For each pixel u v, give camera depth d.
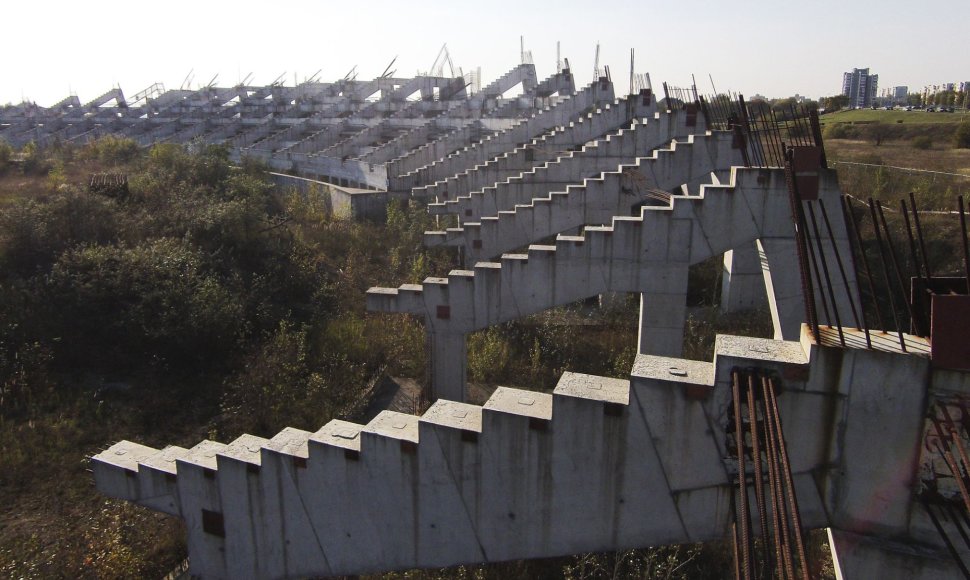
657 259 15.66
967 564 6.81
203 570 10.66
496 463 8.75
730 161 20.42
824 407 7.15
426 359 17.33
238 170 35.25
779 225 14.84
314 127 56.31
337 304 22.89
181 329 17.94
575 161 26.03
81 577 10.87
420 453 9.02
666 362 8.40
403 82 67.00
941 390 6.62
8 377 16.38
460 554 9.27
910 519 7.03
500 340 20.17
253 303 20.88
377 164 39.66
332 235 28.73
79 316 18.38
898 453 6.94
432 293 16.78
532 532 8.86
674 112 25.08
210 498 10.23
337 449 9.38
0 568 10.97
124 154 39.81
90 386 16.95
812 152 14.15
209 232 23.67
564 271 16.08
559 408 8.30
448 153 40.09
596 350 20.31
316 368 18.39
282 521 9.94
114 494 10.86
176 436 15.45
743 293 22.92
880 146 43.31
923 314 7.41
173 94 77.62
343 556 9.80
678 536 8.21
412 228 29.28
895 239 23.61
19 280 19.38
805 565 5.48
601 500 8.44
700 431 7.79
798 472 7.42
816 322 7.15
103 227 22.36
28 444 14.48
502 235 22.47
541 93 50.97
